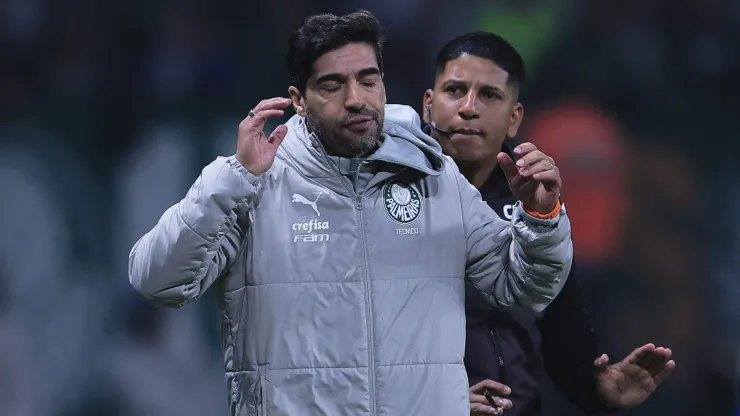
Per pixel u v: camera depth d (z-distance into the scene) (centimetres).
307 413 877
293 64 919
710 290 2078
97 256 1888
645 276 2058
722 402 1992
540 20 2259
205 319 1861
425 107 1209
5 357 1744
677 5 2309
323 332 885
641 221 2103
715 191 2184
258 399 888
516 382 1109
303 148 918
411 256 906
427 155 938
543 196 870
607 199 2088
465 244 934
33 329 1786
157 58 2117
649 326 2027
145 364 1825
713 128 2252
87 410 1784
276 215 905
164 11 2142
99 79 2084
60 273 1842
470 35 1164
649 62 2275
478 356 1099
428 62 2219
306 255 896
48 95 2053
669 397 1978
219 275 919
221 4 2169
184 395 1823
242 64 2156
